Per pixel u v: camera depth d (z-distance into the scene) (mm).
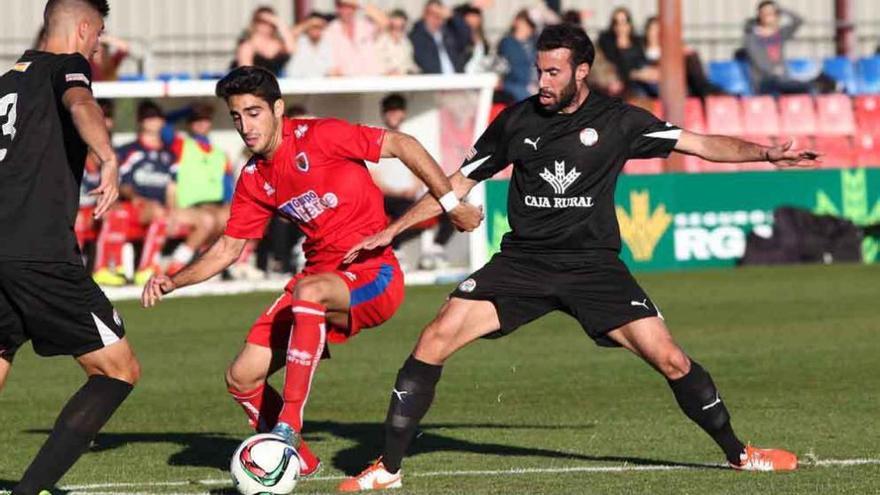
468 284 25375
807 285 62219
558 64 24797
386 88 64062
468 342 25359
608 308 25219
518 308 25391
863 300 56531
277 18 69938
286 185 25516
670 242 70500
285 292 26359
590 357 43562
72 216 23266
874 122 80250
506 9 85625
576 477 25844
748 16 89375
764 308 54688
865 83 84375
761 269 69688
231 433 32062
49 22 23859
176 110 64188
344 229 25688
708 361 41969
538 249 25484
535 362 42750
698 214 70812
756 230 71500
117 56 68562
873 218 73000
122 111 63750
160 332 51719
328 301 25031
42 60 23266
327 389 38469
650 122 25484
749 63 81812
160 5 81438
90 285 23484
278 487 23469
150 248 63875
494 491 24547
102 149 21500
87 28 23922
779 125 79125
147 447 30219
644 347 25328
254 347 26219
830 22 83938
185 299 63406
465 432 31203
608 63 75812
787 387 36969
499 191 68062
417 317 54656
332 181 25391
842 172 72562
